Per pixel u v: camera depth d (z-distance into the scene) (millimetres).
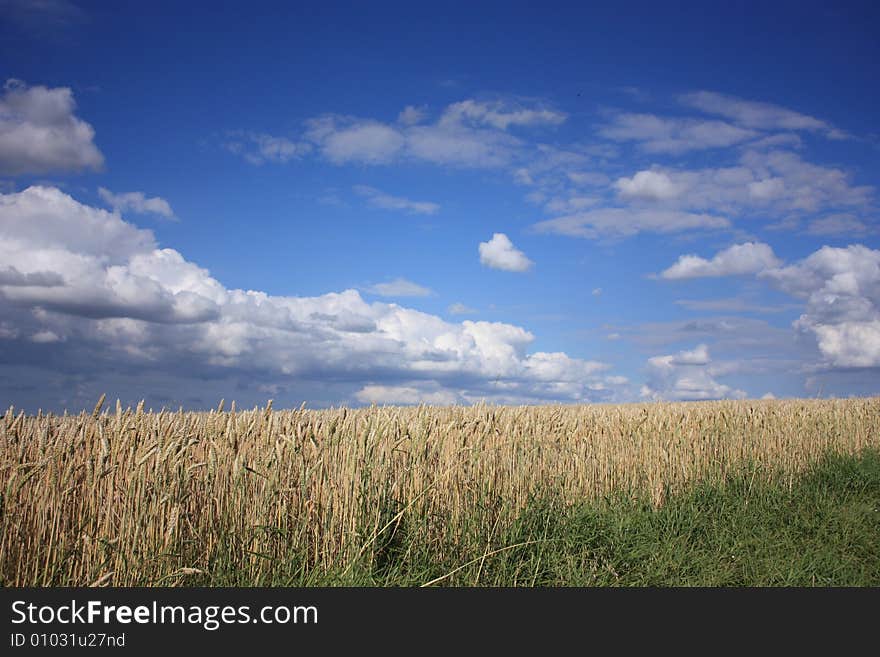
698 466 11445
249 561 5695
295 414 7320
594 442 10383
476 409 9250
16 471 4938
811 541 9008
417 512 6820
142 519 5215
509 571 6715
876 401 18672
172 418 6164
